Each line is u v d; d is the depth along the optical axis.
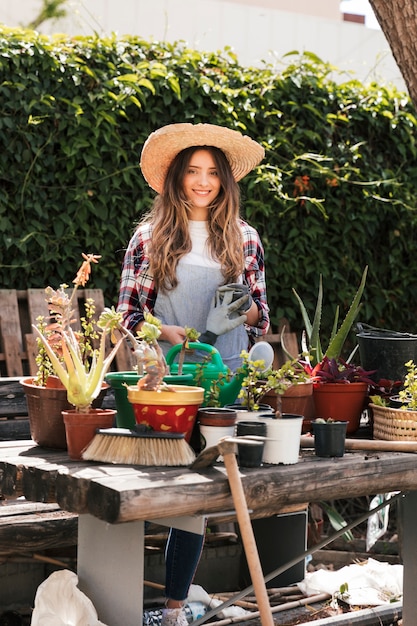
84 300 4.21
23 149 4.17
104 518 1.85
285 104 4.76
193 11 6.70
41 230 4.23
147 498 1.84
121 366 4.16
